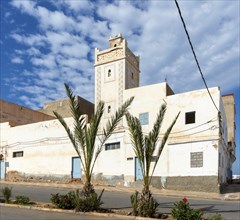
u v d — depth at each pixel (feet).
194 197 61.16
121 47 93.30
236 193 67.77
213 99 73.05
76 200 38.65
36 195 56.18
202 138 72.08
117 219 33.88
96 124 40.88
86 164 40.37
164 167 75.77
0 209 38.63
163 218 33.45
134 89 85.66
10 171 101.71
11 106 115.96
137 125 37.40
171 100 78.64
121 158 81.76
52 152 94.17
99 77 95.61
